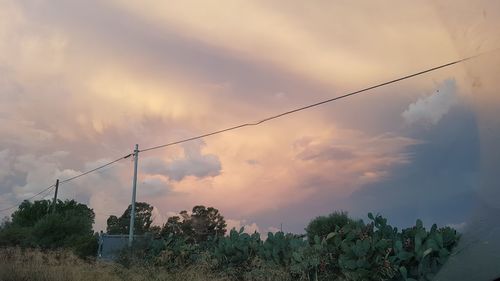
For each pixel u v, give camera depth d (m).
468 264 5.13
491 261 4.75
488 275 4.77
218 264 15.02
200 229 26.11
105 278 15.15
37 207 44.03
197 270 14.56
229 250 14.84
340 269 11.34
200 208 27.08
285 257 12.84
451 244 8.90
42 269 16.08
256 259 13.43
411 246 10.37
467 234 5.34
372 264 10.34
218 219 27.09
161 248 18.20
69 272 15.63
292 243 12.67
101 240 25.84
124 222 38.34
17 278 15.79
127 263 17.28
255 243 14.67
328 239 11.79
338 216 12.92
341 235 11.69
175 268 15.89
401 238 11.02
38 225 30.61
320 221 13.02
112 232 38.38
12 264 16.94
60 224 30.95
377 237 10.91
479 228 4.95
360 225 11.73
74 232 31.62
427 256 9.34
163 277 14.65
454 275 5.46
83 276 15.24
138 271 15.73
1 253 19.25
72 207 45.44
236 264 14.64
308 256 11.64
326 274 11.45
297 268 11.77
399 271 10.12
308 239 13.07
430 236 9.41
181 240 18.42
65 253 19.17
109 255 22.41
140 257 17.92
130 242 20.41
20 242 30.94
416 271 10.01
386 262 10.05
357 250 10.53
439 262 8.96
